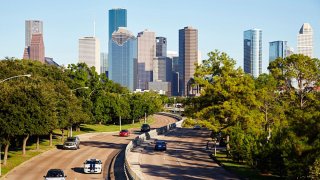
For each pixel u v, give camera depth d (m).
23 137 60.75
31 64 95.06
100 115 113.00
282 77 79.81
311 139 32.81
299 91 78.44
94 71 113.75
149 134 89.44
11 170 47.75
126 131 96.06
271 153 40.72
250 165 48.09
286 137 37.75
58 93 71.88
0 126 48.84
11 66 78.38
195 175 44.72
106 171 48.00
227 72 59.75
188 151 67.19
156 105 174.50
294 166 32.84
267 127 66.38
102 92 115.69
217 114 58.97
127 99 132.75
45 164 53.00
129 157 59.56
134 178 36.94
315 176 30.47
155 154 63.41
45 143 74.31
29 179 42.59
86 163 46.56
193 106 60.91
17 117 50.59
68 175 45.16
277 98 75.50
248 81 59.22
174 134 101.12
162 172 46.66
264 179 41.78
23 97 52.16
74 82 100.62
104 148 71.81
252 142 50.25
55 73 97.00
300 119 34.00
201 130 114.31
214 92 58.66
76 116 75.81
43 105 54.84
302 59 78.06
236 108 56.19
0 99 50.75
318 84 77.44
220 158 57.53
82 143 79.38
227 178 42.94
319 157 31.09
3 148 62.41
